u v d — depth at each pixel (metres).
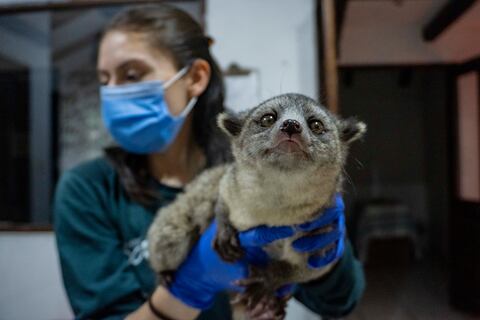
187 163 1.92
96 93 2.86
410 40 2.13
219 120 1.38
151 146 1.78
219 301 1.66
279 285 1.35
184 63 1.78
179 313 1.41
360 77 2.48
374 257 2.71
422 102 2.66
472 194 2.37
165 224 1.50
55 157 2.90
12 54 2.91
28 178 2.91
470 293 2.26
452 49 2.14
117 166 1.77
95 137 2.86
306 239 1.22
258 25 2.63
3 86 2.93
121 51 1.71
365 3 2.04
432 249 2.73
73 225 1.61
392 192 2.88
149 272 1.63
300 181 1.13
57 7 2.78
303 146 1.11
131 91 1.72
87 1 2.73
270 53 2.61
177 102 1.78
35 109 2.92
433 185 2.75
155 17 1.75
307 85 2.56
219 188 1.42
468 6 1.87
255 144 1.18
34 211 2.89
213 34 2.64
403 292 2.33
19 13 2.83
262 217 1.20
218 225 1.33
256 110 1.28
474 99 2.32
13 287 2.83
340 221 1.29
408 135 2.77
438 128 2.65
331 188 1.21
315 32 2.55
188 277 1.40
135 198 1.72
